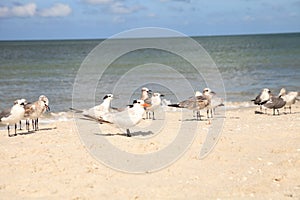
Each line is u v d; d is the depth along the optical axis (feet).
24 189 31.04
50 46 458.09
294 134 47.32
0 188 31.32
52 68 162.20
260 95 71.87
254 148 41.55
